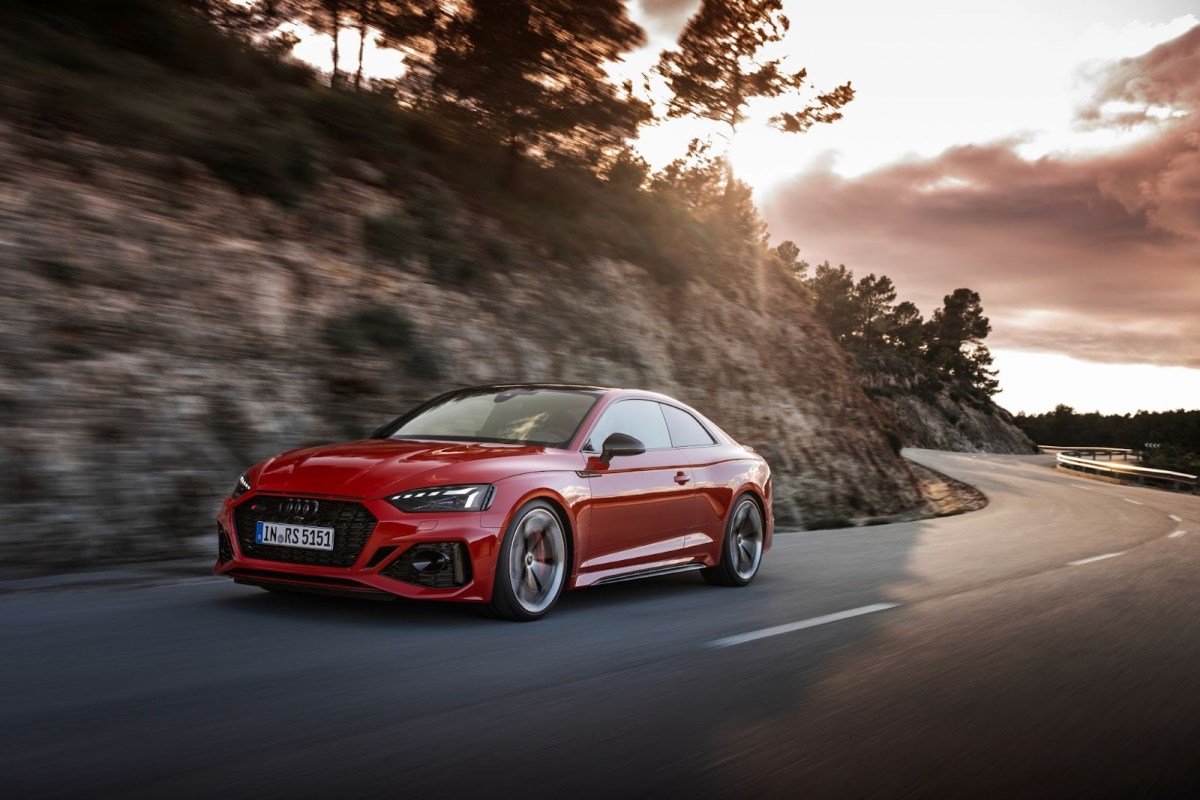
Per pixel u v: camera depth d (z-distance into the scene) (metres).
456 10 17.03
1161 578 9.21
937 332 152.38
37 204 9.44
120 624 5.02
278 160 12.77
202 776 2.92
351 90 17.56
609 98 17.84
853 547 10.89
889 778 3.26
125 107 11.60
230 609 5.50
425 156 16.69
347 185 13.94
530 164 20.22
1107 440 162.12
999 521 16.23
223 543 5.62
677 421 7.38
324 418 10.16
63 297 8.85
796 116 30.72
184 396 8.95
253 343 10.14
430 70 17.88
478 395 6.89
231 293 10.41
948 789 3.18
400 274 13.17
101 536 7.47
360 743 3.31
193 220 10.88
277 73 16.38
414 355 11.77
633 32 17.52
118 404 8.38
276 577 5.34
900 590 7.64
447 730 3.52
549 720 3.71
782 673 4.69
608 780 3.09
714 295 22.20
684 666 4.74
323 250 12.32
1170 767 3.53
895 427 27.67
